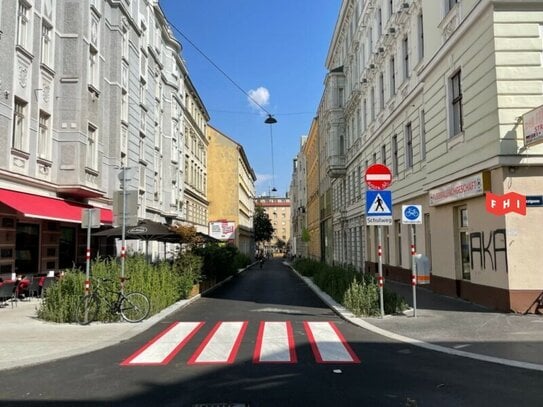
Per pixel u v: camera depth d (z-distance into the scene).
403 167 23.16
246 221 92.88
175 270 18.25
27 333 10.83
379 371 7.45
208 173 71.94
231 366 7.83
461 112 15.86
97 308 12.30
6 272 17.09
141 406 5.85
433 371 7.45
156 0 35.59
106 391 6.51
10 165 16.58
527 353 8.59
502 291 13.06
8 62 16.47
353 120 37.78
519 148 12.72
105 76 24.94
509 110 12.88
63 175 20.31
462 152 15.30
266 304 17.08
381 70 27.67
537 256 12.67
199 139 58.50
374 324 11.72
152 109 34.75
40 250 19.78
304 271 34.28
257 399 6.06
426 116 18.94
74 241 23.23
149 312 12.98
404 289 20.16
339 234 45.59
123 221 13.13
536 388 6.52
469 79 14.77
